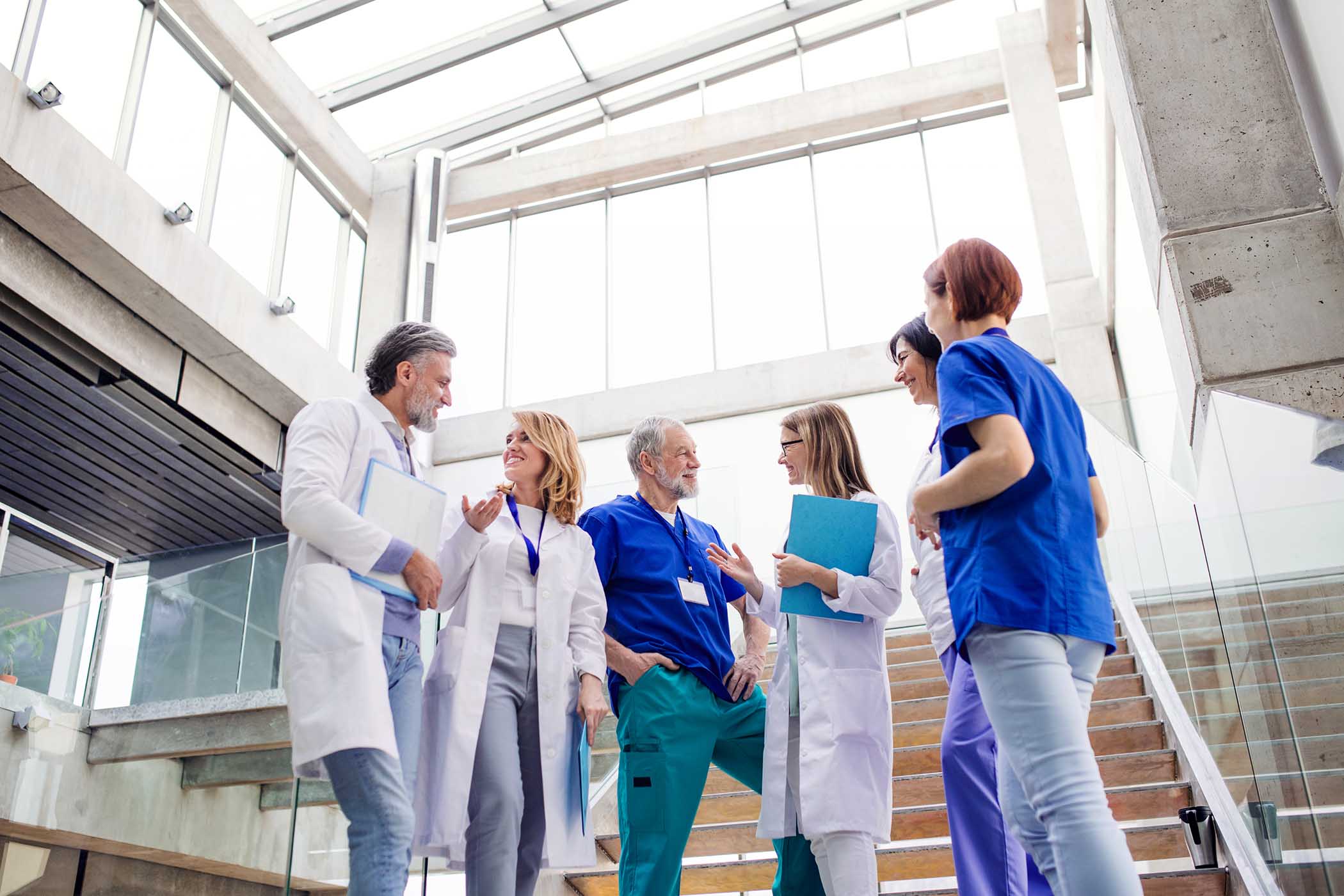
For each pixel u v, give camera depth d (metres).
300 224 10.45
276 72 9.88
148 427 8.59
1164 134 3.41
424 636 3.32
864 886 2.40
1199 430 3.18
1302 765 1.98
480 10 10.61
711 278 11.19
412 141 12.09
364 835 1.97
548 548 2.69
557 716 2.51
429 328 2.59
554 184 11.57
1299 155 3.28
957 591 1.80
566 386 11.12
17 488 9.35
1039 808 1.63
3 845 3.45
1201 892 2.78
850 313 10.59
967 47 11.38
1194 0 3.57
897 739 4.55
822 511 2.74
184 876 3.42
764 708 2.84
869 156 11.20
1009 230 10.40
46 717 3.62
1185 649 3.27
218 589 3.99
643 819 2.57
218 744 3.46
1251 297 3.16
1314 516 1.83
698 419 10.35
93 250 7.42
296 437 2.31
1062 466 1.83
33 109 6.95
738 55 12.02
